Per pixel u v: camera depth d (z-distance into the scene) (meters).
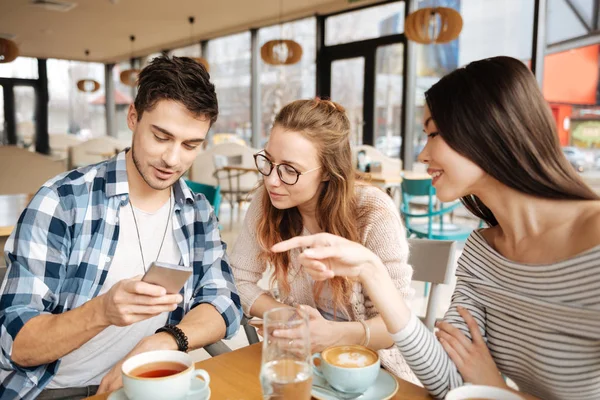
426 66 6.29
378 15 6.82
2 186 4.65
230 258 1.65
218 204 2.91
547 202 0.98
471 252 1.13
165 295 0.95
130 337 1.34
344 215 1.41
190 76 1.17
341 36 7.40
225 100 9.52
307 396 0.77
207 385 0.89
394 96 6.75
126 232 1.34
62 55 12.26
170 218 1.40
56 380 1.29
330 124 1.34
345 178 1.39
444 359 1.00
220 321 1.33
